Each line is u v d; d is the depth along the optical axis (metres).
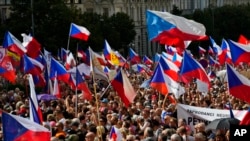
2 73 52.84
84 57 90.75
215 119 36.09
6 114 27.83
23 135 27.77
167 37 46.81
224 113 38.50
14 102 53.66
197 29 46.56
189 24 46.50
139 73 89.44
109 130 39.06
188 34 46.28
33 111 32.97
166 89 44.75
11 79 53.09
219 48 87.31
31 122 28.09
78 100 52.28
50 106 49.38
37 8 152.38
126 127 38.00
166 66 49.91
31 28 152.62
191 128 39.12
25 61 55.91
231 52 47.06
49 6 153.50
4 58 52.91
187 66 46.62
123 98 42.94
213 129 35.41
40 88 69.50
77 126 37.03
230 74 37.03
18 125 27.78
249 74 59.38
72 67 78.69
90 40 166.25
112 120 39.75
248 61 46.91
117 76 42.78
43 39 152.12
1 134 35.22
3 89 78.19
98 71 56.91
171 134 33.88
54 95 54.97
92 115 41.31
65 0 177.12
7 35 62.56
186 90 60.84
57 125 36.72
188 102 48.91
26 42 65.81
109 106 47.34
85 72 72.00
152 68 100.75
